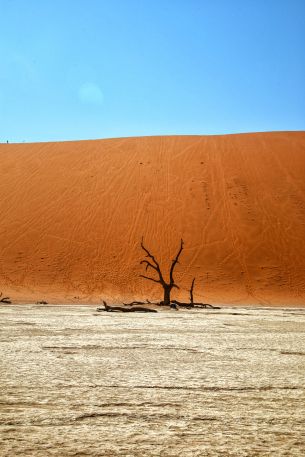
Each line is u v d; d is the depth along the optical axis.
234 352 8.05
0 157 62.41
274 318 20.20
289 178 55.34
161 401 4.37
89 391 4.73
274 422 3.73
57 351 7.79
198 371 6.01
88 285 41.84
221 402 4.39
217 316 20.94
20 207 52.25
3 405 4.13
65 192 54.03
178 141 64.38
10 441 3.14
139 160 59.19
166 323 15.53
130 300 37.81
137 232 48.03
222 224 48.78
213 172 56.25
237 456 2.91
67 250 46.09
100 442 3.13
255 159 58.81
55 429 3.44
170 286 29.81
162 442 3.16
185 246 46.44
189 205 51.19
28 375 5.55
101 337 10.29
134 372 5.85
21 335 10.55
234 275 43.31
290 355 7.82
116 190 53.88
